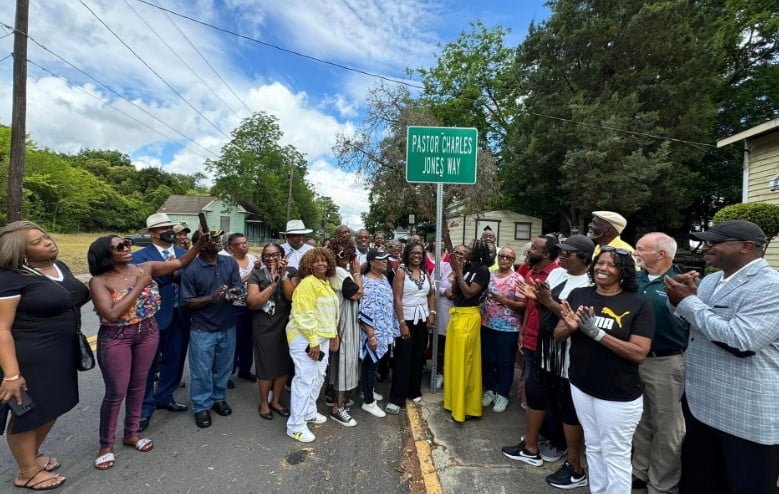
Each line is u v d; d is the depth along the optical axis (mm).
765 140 9711
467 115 23328
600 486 2340
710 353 2199
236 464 3012
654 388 2564
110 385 2891
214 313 3574
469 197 16781
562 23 16578
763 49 17859
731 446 2094
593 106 15102
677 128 15664
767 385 1992
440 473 2873
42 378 2523
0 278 2361
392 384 4027
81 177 38562
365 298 3771
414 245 4090
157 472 2873
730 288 2121
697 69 15422
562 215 19672
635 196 14680
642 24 14984
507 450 3107
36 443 2670
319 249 3455
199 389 3598
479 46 22781
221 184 35094
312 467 3006
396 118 16781
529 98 18062
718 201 19016
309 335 3309
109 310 2732
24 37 8922
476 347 3676
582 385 2328
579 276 2949
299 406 3402
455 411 3607
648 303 2236
